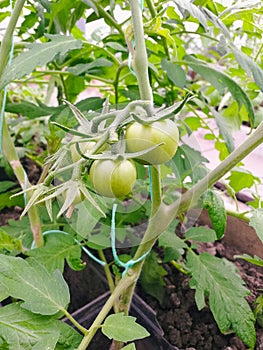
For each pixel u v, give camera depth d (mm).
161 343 457
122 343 419
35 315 302
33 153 852
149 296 545
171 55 588
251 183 582
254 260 458
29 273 312
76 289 571
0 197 588
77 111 255
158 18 318
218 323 414
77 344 303
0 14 537
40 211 521
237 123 681
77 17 528
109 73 630
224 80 483
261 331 486
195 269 443
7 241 403
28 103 555
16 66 371
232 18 479
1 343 281
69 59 568
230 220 638
